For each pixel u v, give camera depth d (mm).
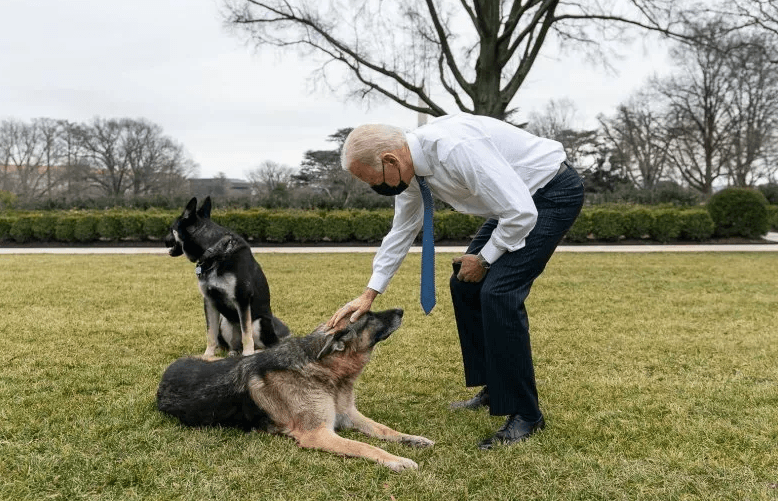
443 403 3742
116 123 41531
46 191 40312
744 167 35812
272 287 8930
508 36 18266
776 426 3201
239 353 5078
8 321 6211
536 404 3117
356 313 3135
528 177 2922
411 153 2822
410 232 3305
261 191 38062
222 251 4656
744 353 4910
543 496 2441
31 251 16266
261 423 3117
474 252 3439
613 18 18391
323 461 2766
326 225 18000
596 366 4555
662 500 2422
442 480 2584
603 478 2594
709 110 35094
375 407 3652
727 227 18469
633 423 3295
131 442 2984
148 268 11414
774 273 10453
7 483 2541
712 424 3254
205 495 2451
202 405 3207
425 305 2943
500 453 2873
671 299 7727
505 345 2951
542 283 9195
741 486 2518
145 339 5449
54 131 40156
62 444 2963
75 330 5793
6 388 3889
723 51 19250
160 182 42750
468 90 19125
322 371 3047
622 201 22047
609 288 8688
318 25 19125
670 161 39000
